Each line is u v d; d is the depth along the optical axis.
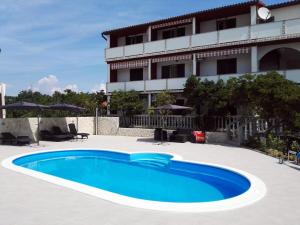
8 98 40.16
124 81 33.84
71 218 6.73
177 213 7.04
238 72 27.23
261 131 21.47
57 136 23.70
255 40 24.58
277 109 17.81
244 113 20.94
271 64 27.16
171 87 28.75
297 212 7.18
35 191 8.99
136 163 16.89
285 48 26.14
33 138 24.58
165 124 26.78
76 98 38.34
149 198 10.35
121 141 23.67
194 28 28.00
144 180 12.98
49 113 34.03
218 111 23.06
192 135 22.34
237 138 21.08
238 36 25.34
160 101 26.16
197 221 6.55
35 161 17.16
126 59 32.06
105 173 14.46
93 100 34.38
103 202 7.89
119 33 33.38
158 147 19.78
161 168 15.74
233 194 10.79
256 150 18.14
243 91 19.16
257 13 24.94
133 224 6.38
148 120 28.02
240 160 14.63
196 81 24.30
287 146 16.38
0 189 9.23
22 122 23.73
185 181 12.78
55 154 18.31
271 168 12.64
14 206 7.59
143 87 30.45
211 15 27.52
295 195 8.65
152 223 6.43
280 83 18.02
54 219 6.68
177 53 28.78
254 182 10.06
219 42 26.27
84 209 7.33
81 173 14.47
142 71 33.25
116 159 17.97
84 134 25.25
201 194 10.79
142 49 30.67
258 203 7.85
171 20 29.16
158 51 29.67
